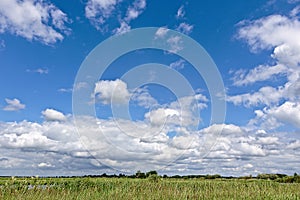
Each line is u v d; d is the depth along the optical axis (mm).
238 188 19812
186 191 18797
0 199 15070
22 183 17109
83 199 16188
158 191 18297
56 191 17062
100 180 19969
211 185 20750
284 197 17859
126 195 17328
